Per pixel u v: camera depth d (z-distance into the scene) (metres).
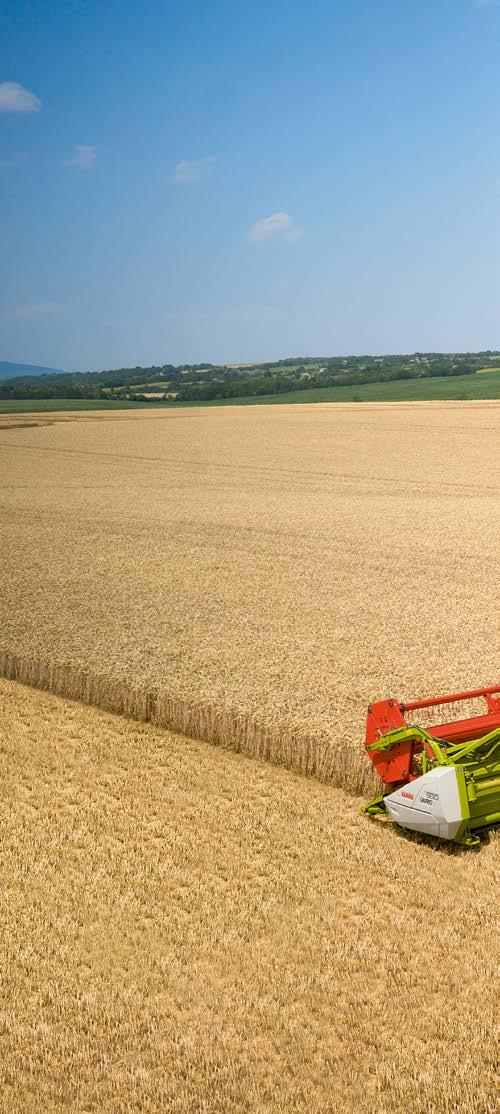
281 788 10.79
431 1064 5.96
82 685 14.38
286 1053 6.12
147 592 21.14
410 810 8.91
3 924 7.80
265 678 14.03
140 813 10.07
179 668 14.72
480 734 9.78
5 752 12.11
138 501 38.56
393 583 21.86
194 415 105.31
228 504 37.38
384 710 9.79
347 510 35.22
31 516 34.28
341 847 9.11
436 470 48.88
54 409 131.62
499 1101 5.63
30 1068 6.06
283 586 21.66
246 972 7.02
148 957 7.25
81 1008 6.65
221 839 9.38
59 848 9.21
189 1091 5.80
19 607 19.64
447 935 7.43
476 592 20.67
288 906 7.99
